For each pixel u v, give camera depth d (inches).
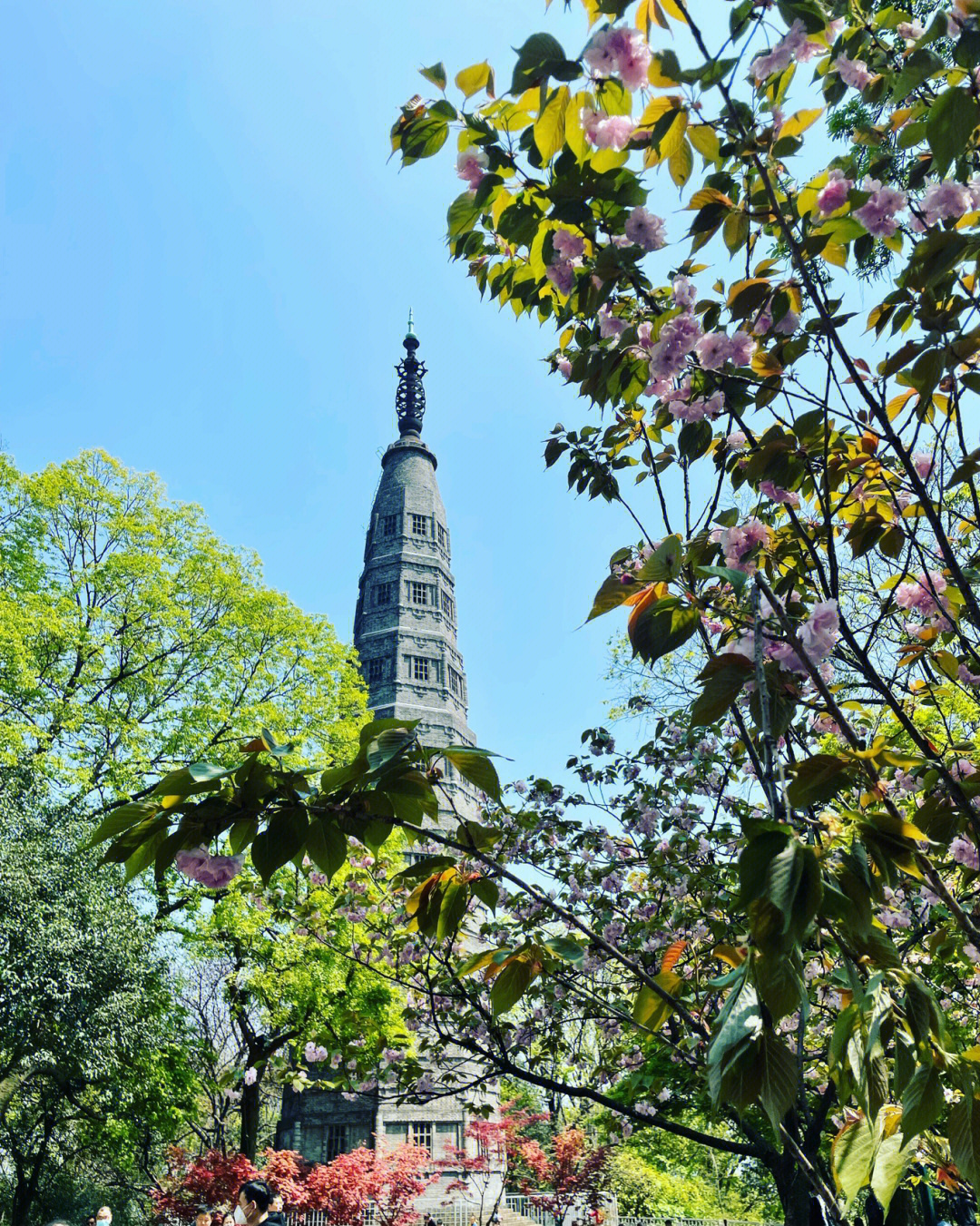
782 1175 180.5
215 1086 786.2
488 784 67.8
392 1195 693.3
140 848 63.1
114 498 823.7
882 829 61.8
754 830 52.8
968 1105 53.5
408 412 2285.9
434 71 83.3
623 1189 903.1
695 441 110.1
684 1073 239.9
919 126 83.0
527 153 83.5
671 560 73.9
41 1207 729.6
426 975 191.6
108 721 709.3
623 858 254.2
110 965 544.7
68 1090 609.6
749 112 84.4
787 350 103.2
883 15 99.3
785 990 47.7
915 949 173.8
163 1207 629.9
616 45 74.8
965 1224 149.2
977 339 90.1
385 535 2048.5
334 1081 252.8
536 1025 251.8
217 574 836.6
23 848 540.4
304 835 65.6
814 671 77.4
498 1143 820.0
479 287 116.1
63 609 739.4
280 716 781.9
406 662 1843.0
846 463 115.3
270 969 695.1
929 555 118.8
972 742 88.2
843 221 91.7
